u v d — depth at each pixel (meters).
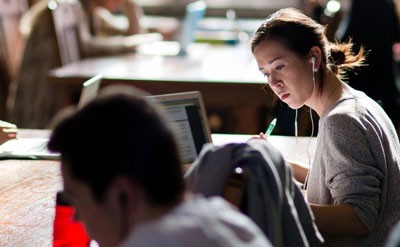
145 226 1.28
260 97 4.95
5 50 6.21
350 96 2.33
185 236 1.27
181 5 8.77
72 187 1.33
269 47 2.34
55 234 2.08
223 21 8.24
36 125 5.71
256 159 1.76
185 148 2.75
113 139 1.29
